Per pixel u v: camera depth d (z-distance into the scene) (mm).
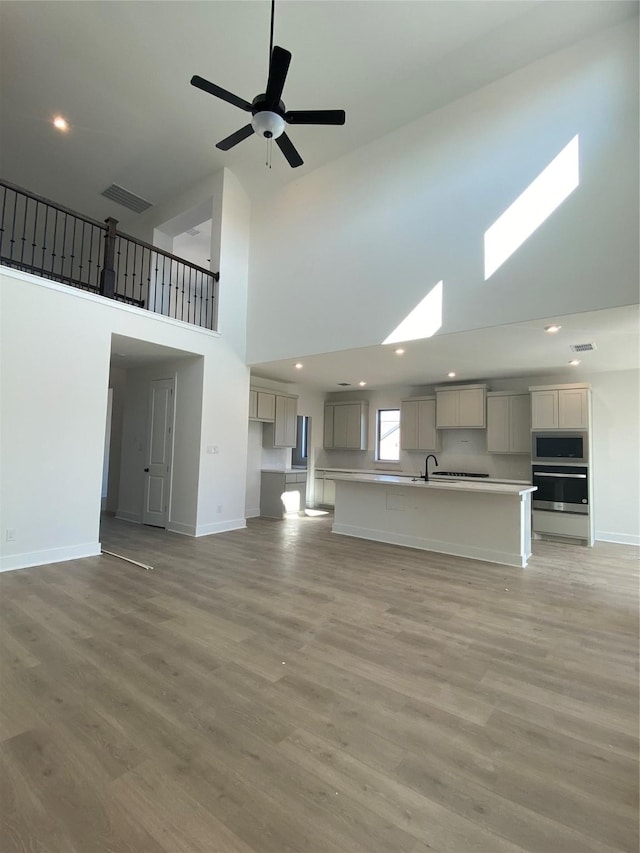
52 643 2572
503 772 1612
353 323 5164
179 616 3023
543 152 3938
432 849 1287
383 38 3977
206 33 4062
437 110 4605
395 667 2387
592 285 3627
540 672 2367
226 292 6078
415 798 1479
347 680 2242
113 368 7016
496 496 4688
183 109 5051
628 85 3564
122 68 4523
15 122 5344
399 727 1871
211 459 5863
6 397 3914
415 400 7594
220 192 6113
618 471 5992
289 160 3521
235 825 1354
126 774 1557
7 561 3951
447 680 2266
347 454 8836
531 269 3939
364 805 1444
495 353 5266
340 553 4902
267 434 7680
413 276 4680
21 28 4141
